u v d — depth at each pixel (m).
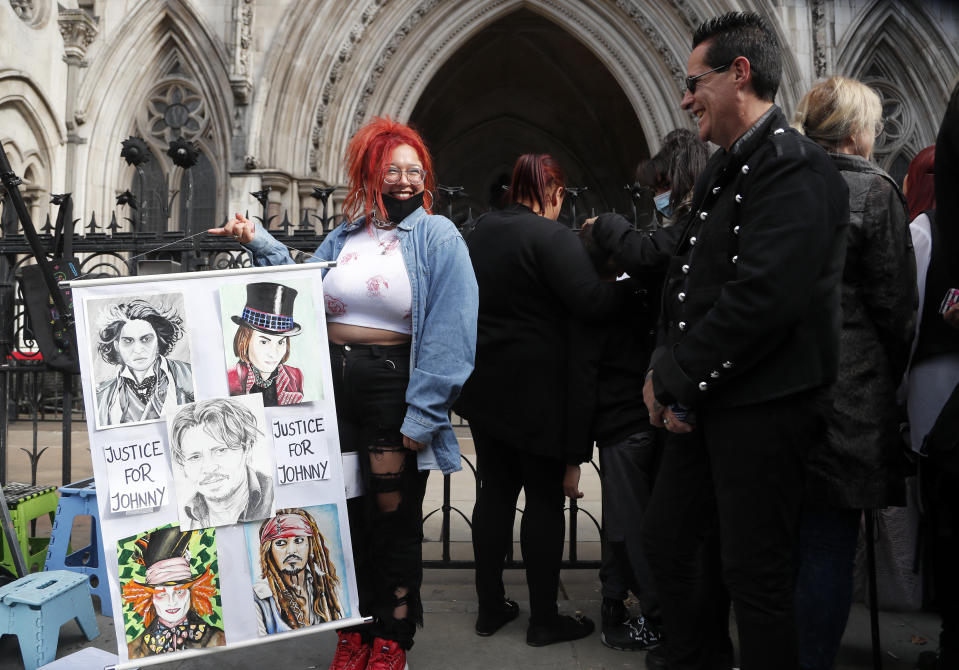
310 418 2.07
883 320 1.96
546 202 2.63
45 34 11.25
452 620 2.76
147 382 1.99
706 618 1.94
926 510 2.17
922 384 2.13
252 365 2.05
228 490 2.00
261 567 2.01
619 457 2.43
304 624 2.02
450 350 2.07
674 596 1.90
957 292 1.92
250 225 2.31
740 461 1.62
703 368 1.58
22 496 2.99
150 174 12.54
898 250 1.93
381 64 12.75
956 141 1.66
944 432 1.86
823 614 1.99
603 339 2.42
